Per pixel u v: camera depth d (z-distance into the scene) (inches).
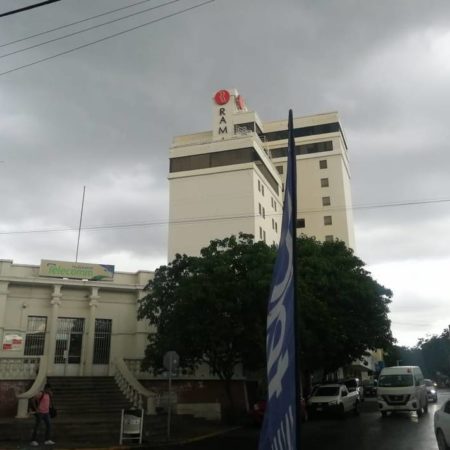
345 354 1444.4
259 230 2138.3
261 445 144.0
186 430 828.6
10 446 631.8
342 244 1478.8
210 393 1136.2
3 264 1094.4
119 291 1189.1
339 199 2829.7
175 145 2306.8
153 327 1168.8
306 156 2930.6
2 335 1056.8
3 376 928.3
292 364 125.6
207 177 2199.8
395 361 3794.3
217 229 2118.6
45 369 959.0
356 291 1282.0
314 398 1049.5
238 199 2126.0
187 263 1023.6
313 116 2987.2
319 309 992.2
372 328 1350.9
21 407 855.7
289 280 133.6
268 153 2694.4
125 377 1011.9
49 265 1131.9
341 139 2979.8
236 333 873.5
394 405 1015.0
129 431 679.1
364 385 2114.9
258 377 1273.4
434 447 581.3
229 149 2219.5
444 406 530.0
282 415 130.0
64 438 706.2
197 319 889.5
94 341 1146.0
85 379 1031.0
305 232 2834.6
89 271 1165.7
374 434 728.3
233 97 2625.5
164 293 1009.5
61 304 1133.1
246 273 914.7
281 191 2723.9
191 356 968.9
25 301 1104.8
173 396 1061.1
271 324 145.6
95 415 876.6
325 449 587.2
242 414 1104.8
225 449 625.6
